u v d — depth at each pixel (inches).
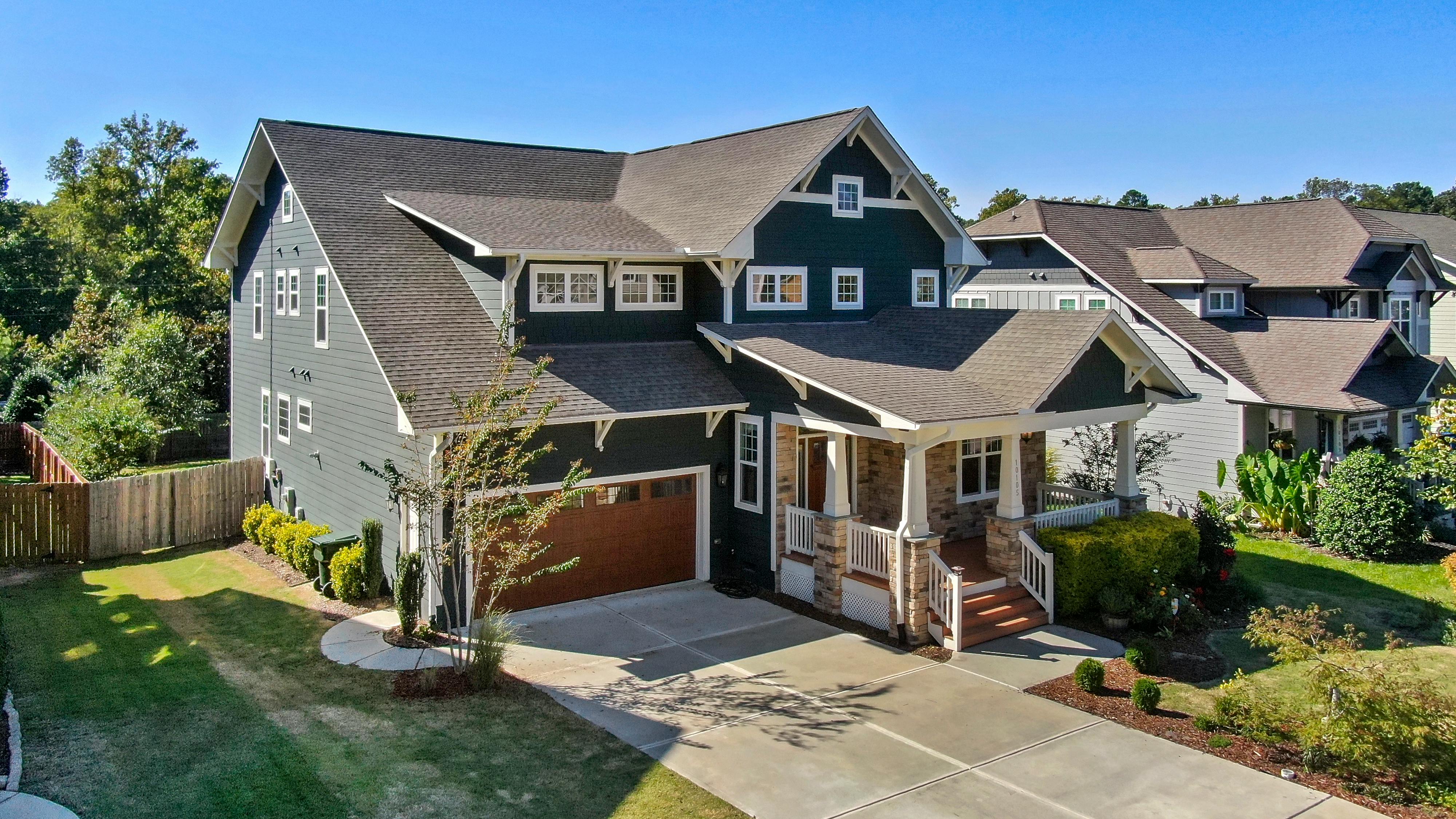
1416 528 831.7
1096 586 679.7
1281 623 521.7
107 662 564.1
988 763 465.7
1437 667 597.6
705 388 737.6
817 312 839.1
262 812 390.9
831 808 419.8
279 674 548.7
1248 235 1264.8
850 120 818.2
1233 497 981.8
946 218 900.6
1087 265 1135.6
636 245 743.7
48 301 2193.7
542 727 491.8
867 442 798.5
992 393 670.5
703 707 527.5
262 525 828.0
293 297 866.8
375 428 706.2
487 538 555.2
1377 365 1040.2
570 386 688.4
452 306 732.0
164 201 2214.6
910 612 629.9
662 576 749.3
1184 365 1035.9
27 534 788.6
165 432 1182.3
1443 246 1513.3
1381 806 424.8
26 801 387.9
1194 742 489.1
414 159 890.1
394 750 454.6
